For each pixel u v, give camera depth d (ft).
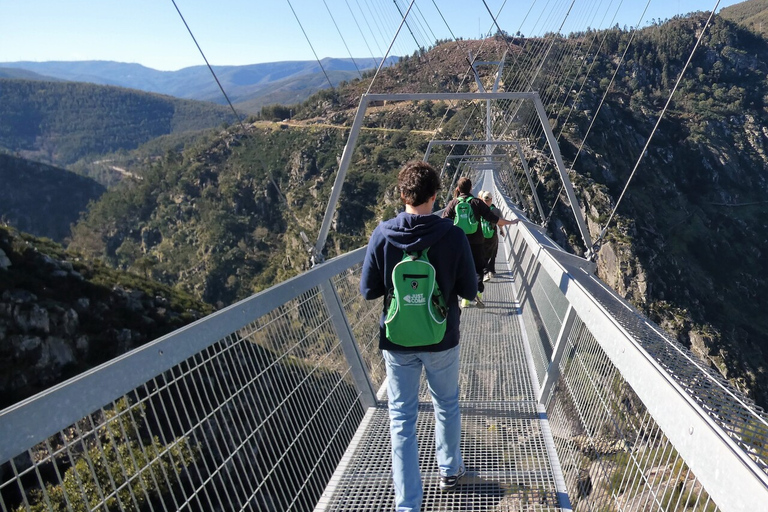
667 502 5.90
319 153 341.41
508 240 38.73
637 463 6.92
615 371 8.33
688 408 5.15
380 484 10.27
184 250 338.13
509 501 9.64
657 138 349.82
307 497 9.02
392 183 285.84
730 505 4.08
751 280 297.94
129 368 5.81
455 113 310.04
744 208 343.26
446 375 8.92
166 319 138.10
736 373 212.23
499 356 17.72
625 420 7.68
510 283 29.84
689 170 343.67
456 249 8.18
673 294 247.50
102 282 134.51
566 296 11.98
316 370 10.73
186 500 5.92
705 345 221.05
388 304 8.34
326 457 10.28
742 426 4.95
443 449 9.62
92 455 6.03
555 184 250.98
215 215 343.87
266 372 8.63
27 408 4.54
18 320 110.52
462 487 10.09
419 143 302.45
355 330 14.08
